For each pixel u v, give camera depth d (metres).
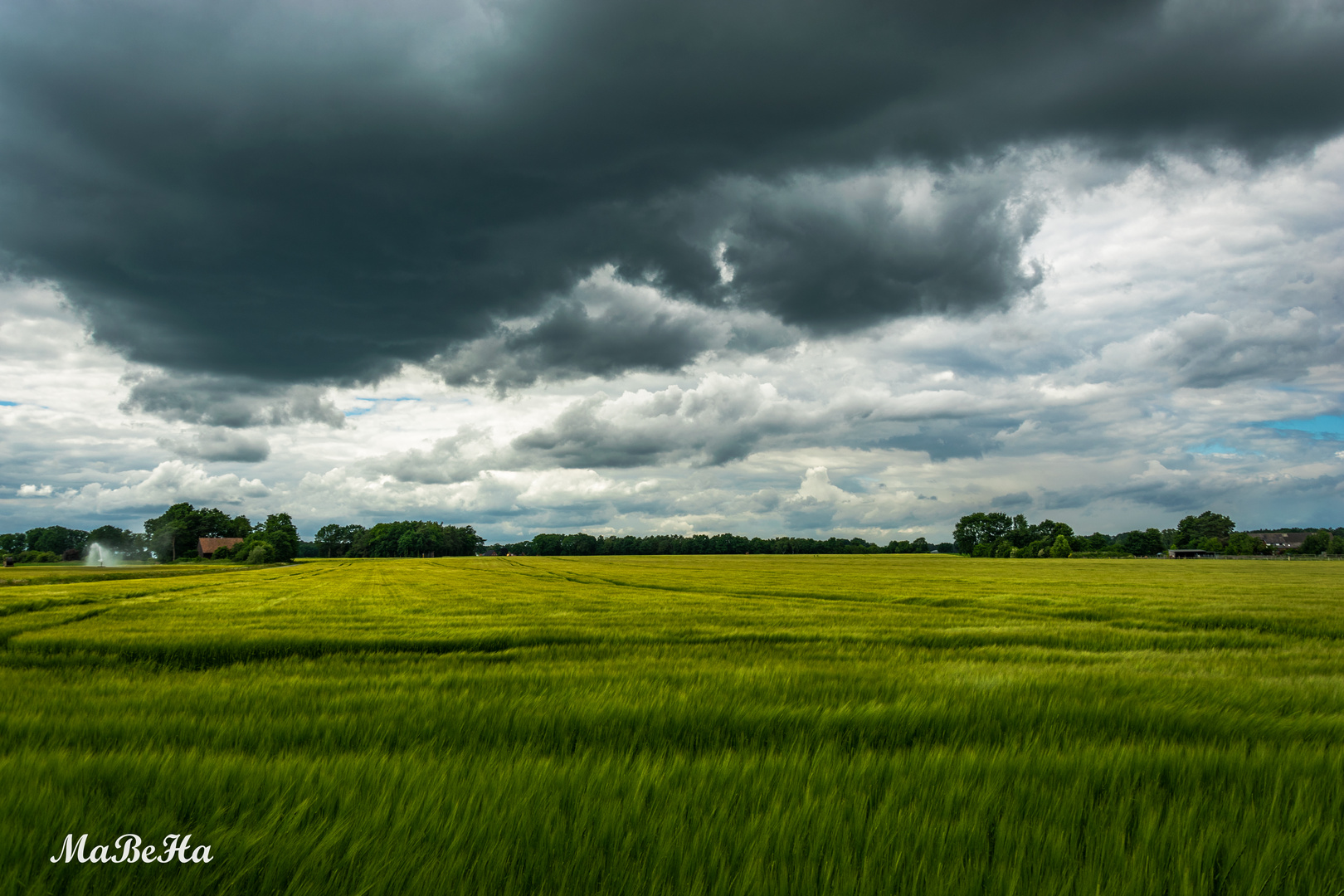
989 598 31.14
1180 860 3.49
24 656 13.95
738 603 30.56
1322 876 3.38
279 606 28.38
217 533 169.75
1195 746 5.94
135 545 157.75
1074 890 3.27
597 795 4.27
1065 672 10.60
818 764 5.00
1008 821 3.95
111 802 4.12
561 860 3.39
